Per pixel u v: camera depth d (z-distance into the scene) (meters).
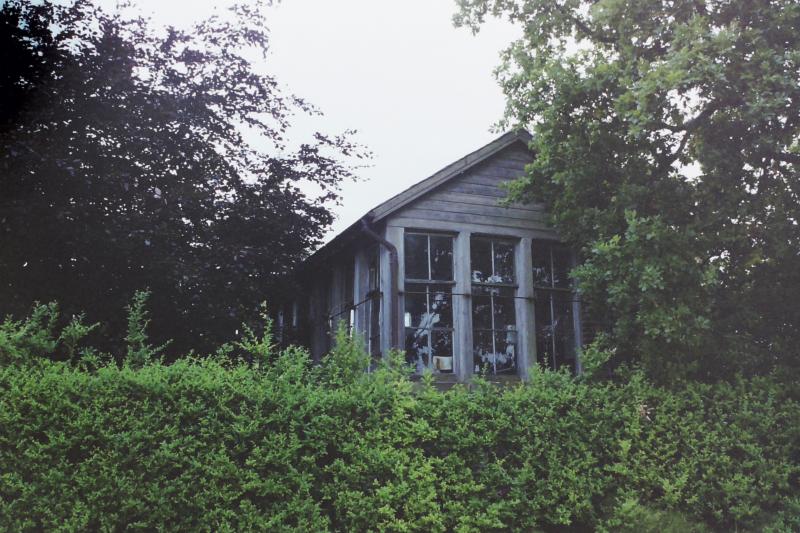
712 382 9.29
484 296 13.32
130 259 12.38
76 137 12.70
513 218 13.69
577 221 10.23
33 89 12.14
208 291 13.03
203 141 14.32
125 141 13.12
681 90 9.01
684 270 8.62
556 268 14.12
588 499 7.70
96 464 5.95
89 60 13.28
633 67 9.41
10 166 11.27
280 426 6.70
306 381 7.45
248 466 6.49
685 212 9.34
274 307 16.25
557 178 10.19
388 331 12.39
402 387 7.54
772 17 8.88
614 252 8.91
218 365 6.98
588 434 8.07
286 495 6.55
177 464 6.18
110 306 12.45
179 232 13.65
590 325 13.92
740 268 9.66
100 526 5.89
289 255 15.27
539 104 10.09
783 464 8.51
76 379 6.16
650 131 9.35
